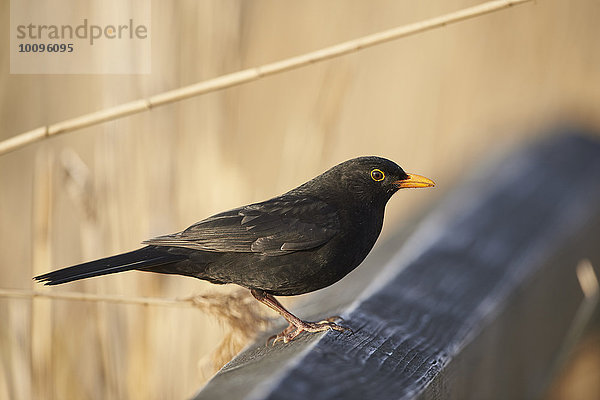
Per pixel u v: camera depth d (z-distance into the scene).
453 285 8.12
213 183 9.83
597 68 19.62
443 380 5.82
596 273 12.88
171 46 9.52
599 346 11.24
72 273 7.36
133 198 9.29
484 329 7.03
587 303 10.29
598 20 19.69
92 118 7.12
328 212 8.34
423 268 8.50
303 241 8.07
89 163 12.42
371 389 5.02
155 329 8.98
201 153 9.88
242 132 13.05
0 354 8.65
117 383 8.86
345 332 6.30
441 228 10.07
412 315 7.07
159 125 9.41
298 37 14.39
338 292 8.37
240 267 8.12
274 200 8.46
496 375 7.45
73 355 9.12
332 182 8.65
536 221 11.09
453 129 16.56
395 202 16.47
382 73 15.97
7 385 8.59
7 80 11.91
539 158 14.50
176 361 8.96
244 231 8.05
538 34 18.70
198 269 8.11
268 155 12.97
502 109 18.11
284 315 7.22
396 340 6.29
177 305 7.38
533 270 8.98
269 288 8.25
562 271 10.50
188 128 9.88
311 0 14.83
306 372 5.00
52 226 9.07
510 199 11.93
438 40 16.52
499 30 18.20
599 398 11.15
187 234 7.96
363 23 15.38
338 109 10.52
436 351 6.18
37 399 8.55
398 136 15.86
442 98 16.30
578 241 11.55
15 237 11.70
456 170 15.00
